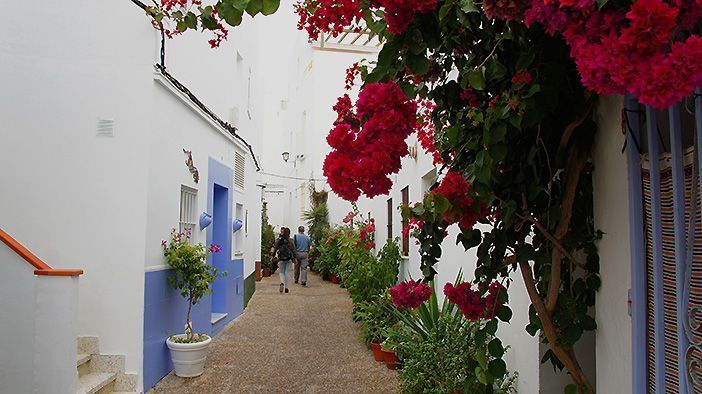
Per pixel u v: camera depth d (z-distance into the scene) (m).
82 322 5.46
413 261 8.16
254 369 6.68
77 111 5.61
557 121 2.43
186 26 2.76
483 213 2.49
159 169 5.90
